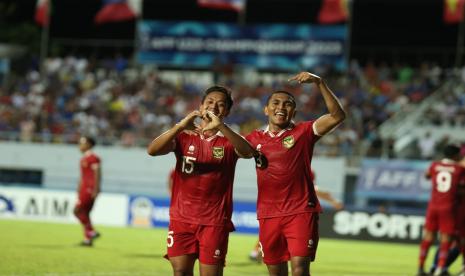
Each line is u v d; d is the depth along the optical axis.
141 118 83.69
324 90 19.23
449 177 33.94
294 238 19.70
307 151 20.00
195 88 90.88
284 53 86.94
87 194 41.22
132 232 53.84
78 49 115.94
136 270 32.09
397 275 35.41
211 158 18.78
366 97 85.00
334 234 56.34
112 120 84.25
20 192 60.94
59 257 35.72
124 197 60.59
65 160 77.31
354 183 72.69
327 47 85.81
